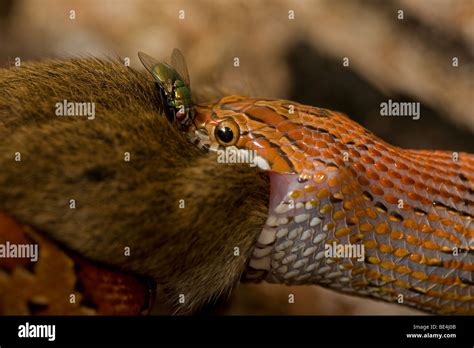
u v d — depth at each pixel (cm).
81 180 26
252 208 27
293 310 34
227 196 27
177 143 27
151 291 27
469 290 28
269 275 28
